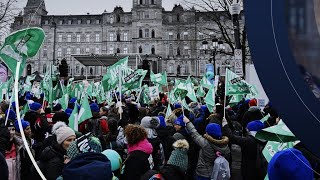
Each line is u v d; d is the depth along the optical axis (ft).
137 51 341.62
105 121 25.62
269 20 6.33
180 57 337.11
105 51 357.61
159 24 340.59
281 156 6.57
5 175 8.39
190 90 41.01
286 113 6.31
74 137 14.25
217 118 24.43
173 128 24.93
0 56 15.99
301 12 6.20
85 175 7.72
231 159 19.20
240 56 46.11
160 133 23.89
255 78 42.19
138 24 342.85
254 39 6.42
